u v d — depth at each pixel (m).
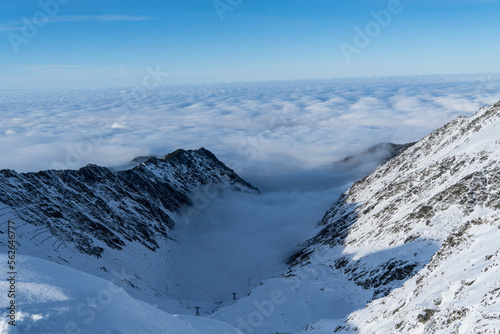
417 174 128.50
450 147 133.62
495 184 81.88
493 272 25.06
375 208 131.75
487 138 104.81
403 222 92.88
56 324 18.25
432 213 86.44
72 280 22.36
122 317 20.92
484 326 19.64
